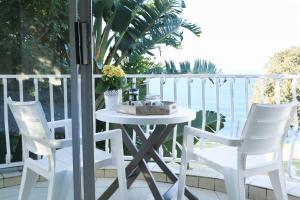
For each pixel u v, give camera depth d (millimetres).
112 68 2930
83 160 1443
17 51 1647
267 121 2236
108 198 2838
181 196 2654
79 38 1391
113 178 3566
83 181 1450
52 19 1501
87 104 1413
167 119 2439
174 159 3717
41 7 1539
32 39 1590
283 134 2404
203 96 3668
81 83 1407
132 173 3002
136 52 5875
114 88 2932
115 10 5375
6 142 1875
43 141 1828
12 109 1779
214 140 2365
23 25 1599
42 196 1812
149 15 5645
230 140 2252
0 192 1833
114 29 5488
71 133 1459
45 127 1716
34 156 1897
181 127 4473
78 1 1390
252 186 2975
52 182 1739
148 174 2846
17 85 1695
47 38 1542
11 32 1645
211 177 3236
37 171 1860
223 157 2531
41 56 1573
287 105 2270
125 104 2756
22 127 1858
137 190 3252
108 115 2568
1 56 1670
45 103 1614
